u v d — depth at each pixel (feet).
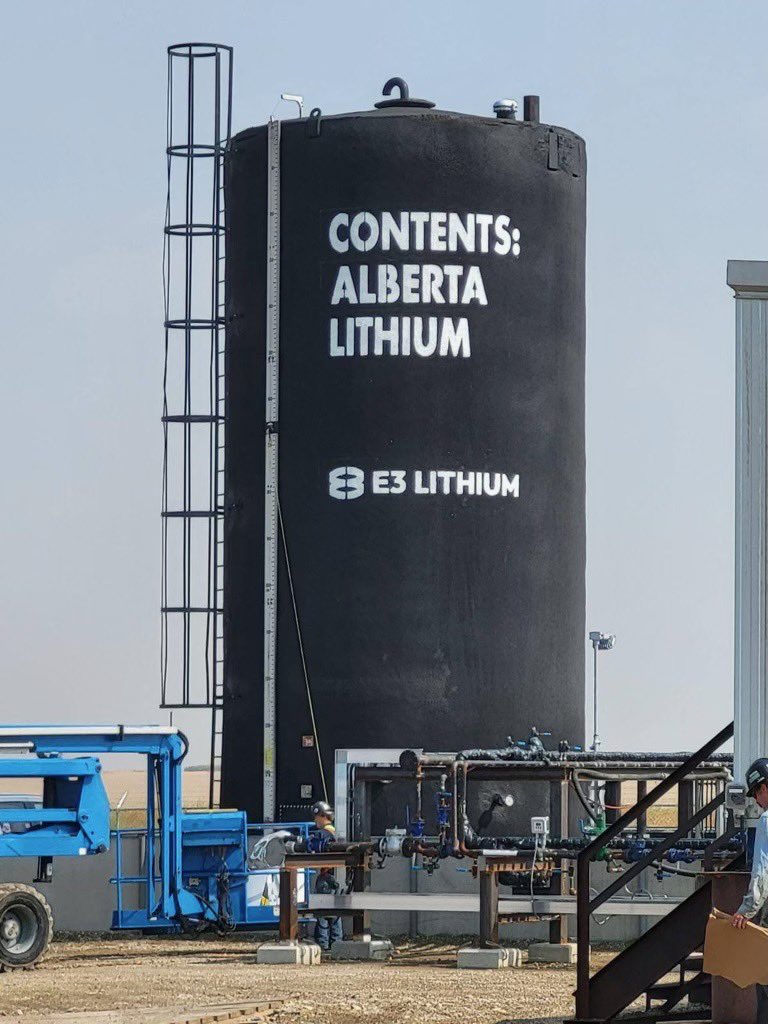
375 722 104.17
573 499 109.60
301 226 107.55
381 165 106.01
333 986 72.54
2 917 79.66
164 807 92.17
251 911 97.60
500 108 110.11
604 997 59.21
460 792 83.66
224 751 111.55
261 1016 64.08
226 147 115.34
